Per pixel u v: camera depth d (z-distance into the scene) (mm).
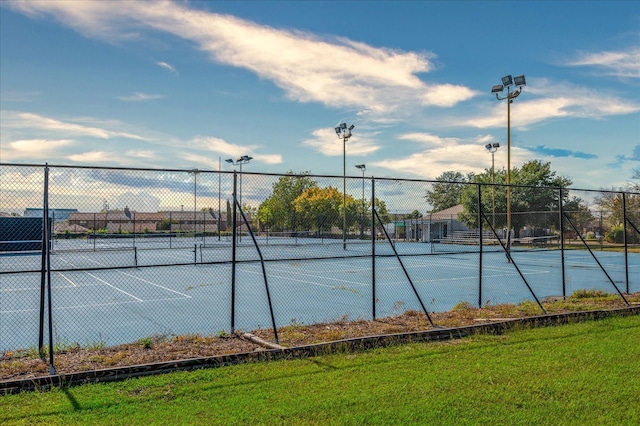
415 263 28781
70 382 6191
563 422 5031
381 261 30062
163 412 5289
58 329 11039
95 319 12203
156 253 33188
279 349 7426
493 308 11477
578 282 19125
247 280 20781
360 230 17031
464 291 17000
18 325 11531
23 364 6801
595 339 8555
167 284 19453
